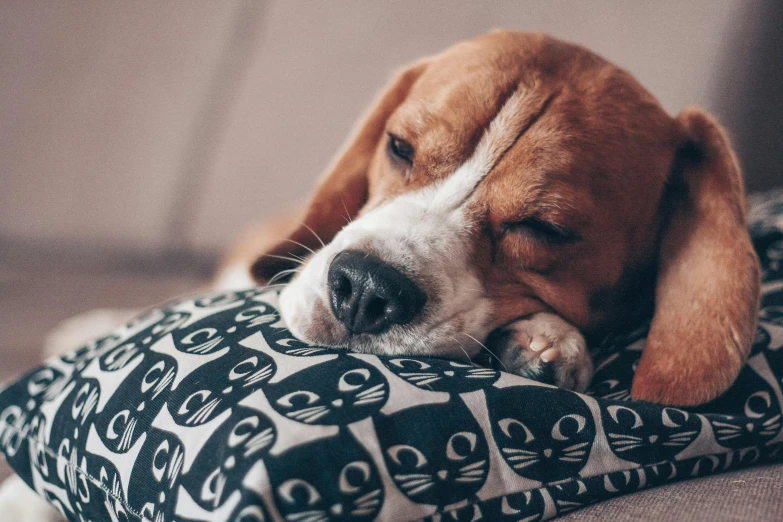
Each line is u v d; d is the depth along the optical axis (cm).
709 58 81
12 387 36
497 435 28
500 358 36
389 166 41
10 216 92
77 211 93
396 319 33
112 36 95
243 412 27
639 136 38
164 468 27
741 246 36
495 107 38
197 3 96
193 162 95
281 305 35
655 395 34
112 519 29
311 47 94
